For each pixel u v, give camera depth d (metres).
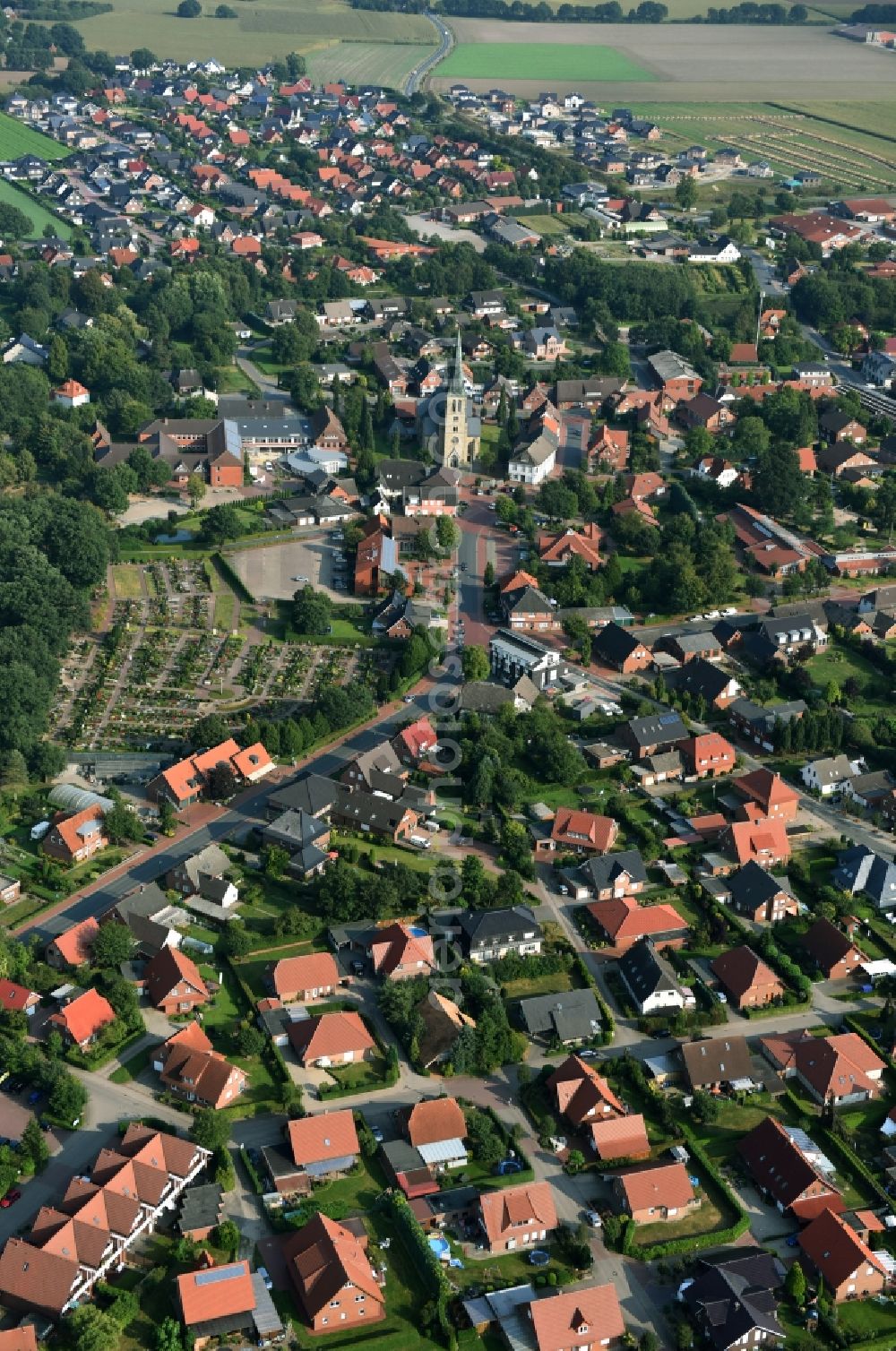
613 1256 191.50
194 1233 189.38
